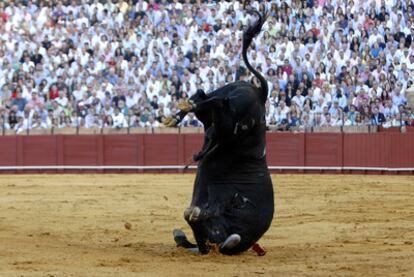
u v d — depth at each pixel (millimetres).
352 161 73312
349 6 73625
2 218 42938
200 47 75000
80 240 34656
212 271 26766
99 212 46250
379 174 72312
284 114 74188
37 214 45125
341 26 73188
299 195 55031
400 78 71562
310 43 73375
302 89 73375
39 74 78000
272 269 27250
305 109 73625
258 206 30562
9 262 27781
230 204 30344
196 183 31078
